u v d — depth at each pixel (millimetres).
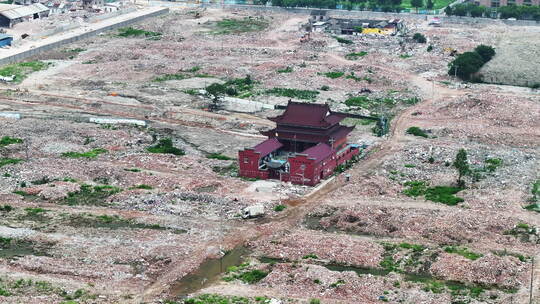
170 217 130000
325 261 113562
